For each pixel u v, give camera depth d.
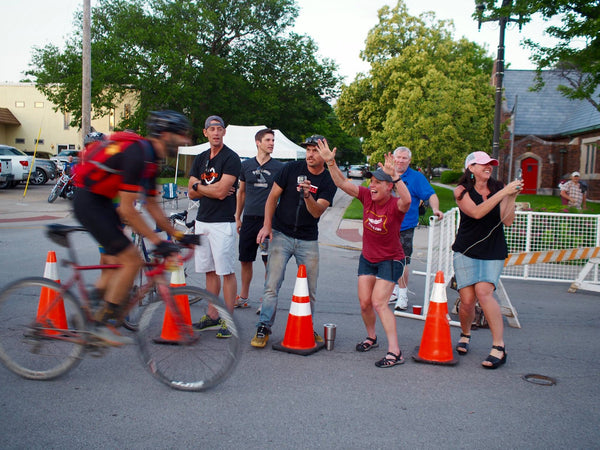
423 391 3.80
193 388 3.65
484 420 3.33
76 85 32.34
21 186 24.97
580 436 3.14
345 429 3.14
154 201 3.57
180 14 34.97
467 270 4.50
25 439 2.91
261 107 38.31
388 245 4.32
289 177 4.65
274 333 5.20
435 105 22.47
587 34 11.10
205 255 4.90
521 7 11.74
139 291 3.64
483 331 5.59
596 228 8.16
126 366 4.10
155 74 33.22
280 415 3.31
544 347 5.01
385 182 4.18
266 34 39.31
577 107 32.25
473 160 4.43
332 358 4.49
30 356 3.80
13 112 44.03
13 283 3.75
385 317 4.38
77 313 3.62
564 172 31.39
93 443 2.88
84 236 11.02
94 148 3.33
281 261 4.69
